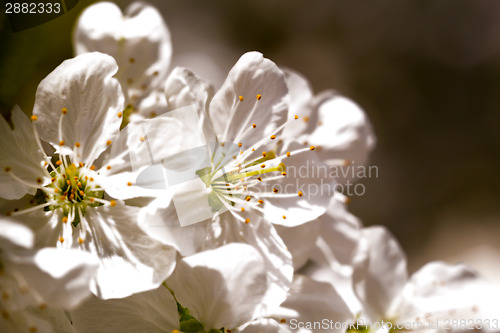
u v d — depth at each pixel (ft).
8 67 0.48
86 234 0.48
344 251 0.55
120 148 0.48
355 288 0.55
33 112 0.47
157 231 0.46
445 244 1.15
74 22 0.54
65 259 0.43
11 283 0.44
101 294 0.46
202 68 1.14
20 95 0.50
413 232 1.17
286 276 0.48
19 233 0.42
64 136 0.48
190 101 0.47
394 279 0.56
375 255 0.56
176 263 0.47
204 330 0.47
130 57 0.54
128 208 0.48
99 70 0.47
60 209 0.48
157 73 0.54
